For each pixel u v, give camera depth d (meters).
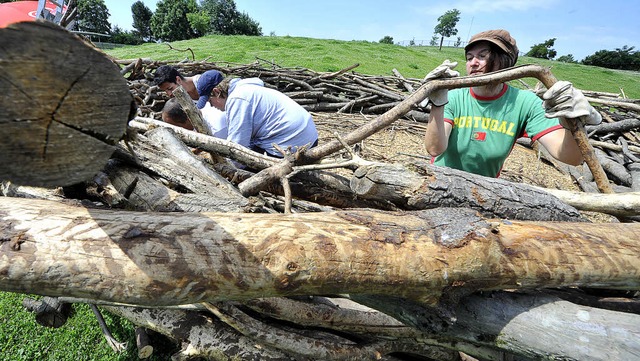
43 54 0.69
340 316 1.69
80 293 1.02
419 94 1.98
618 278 1.36
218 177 1.90
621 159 5.26
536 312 1.35
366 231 1.25
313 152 2.14
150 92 5.32
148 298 1.03
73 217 1.11
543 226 1.41
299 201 2.43
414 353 1.85
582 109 1.71
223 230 1.14
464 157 2.35
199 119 2.43
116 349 2.28
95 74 0.76
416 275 1.21
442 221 1.33
